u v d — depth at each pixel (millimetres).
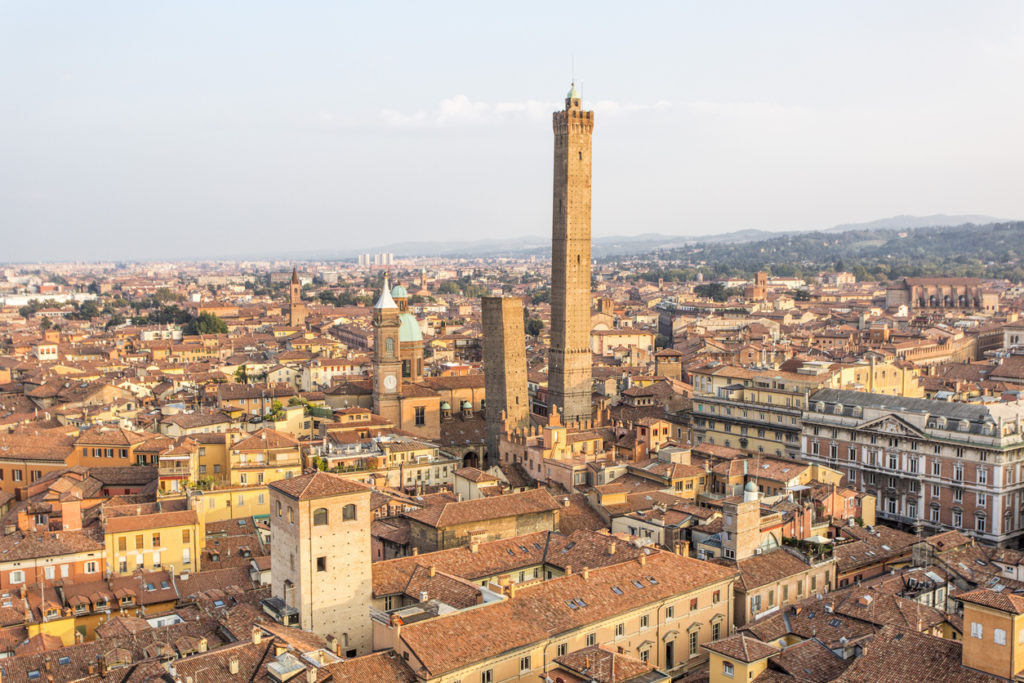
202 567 174875
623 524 175500
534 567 150875
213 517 197875
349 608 134000
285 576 134625
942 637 119438
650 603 133125
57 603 152500
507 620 121125
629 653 130750
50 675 121000
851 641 117250
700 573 142375
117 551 167500
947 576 149875
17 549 161000
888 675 104938
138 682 111562
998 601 99625
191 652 123500
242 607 138250
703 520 169250
